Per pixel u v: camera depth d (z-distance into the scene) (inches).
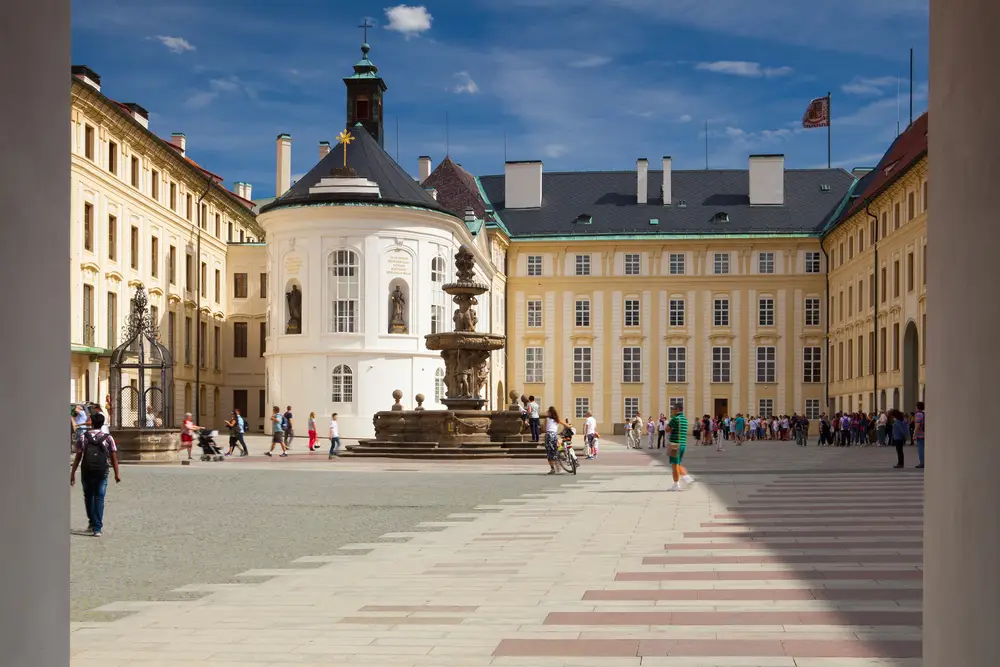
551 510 870.4
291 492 1077.8
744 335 3732.8
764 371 3725.4
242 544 678.5
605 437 3398.1
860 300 3110.2
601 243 3777.1
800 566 541.3
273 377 2810.0
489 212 3730.3
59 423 188.9
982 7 168.1
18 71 173.5
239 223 3518.7
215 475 1343.5
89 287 2245.3
